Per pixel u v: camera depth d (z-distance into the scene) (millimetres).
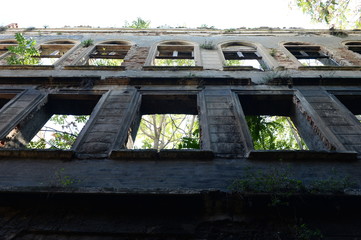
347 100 7965
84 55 11711
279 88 8211
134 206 4199
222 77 8438
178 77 8422
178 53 13461
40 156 5508
